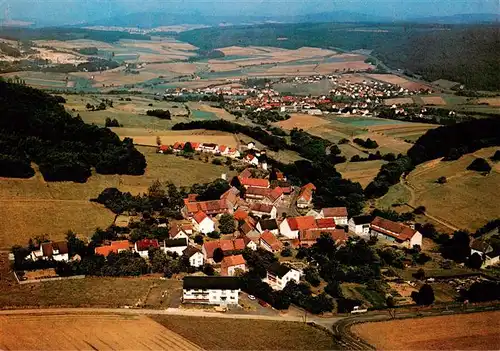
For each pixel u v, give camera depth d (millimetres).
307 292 128625
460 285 137375
